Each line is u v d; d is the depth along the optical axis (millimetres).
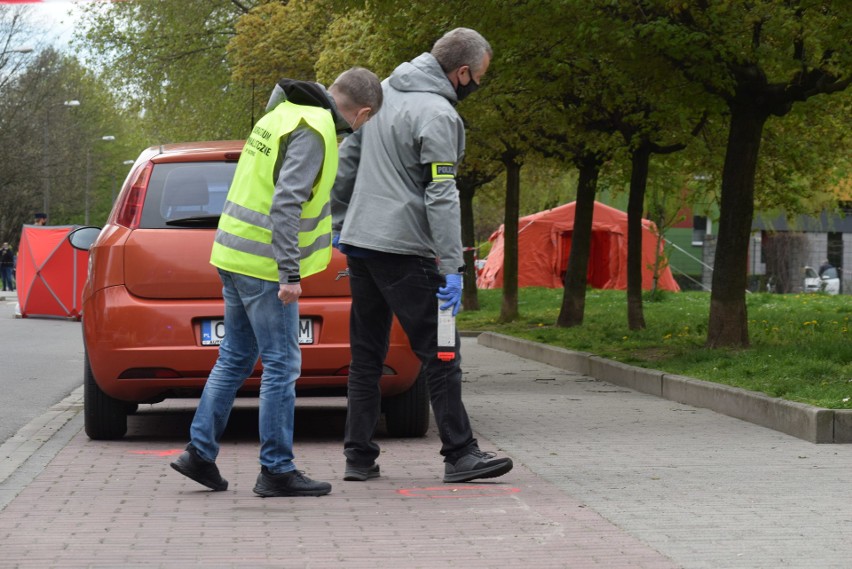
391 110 6113
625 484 6223
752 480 6398
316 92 5723
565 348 15641
